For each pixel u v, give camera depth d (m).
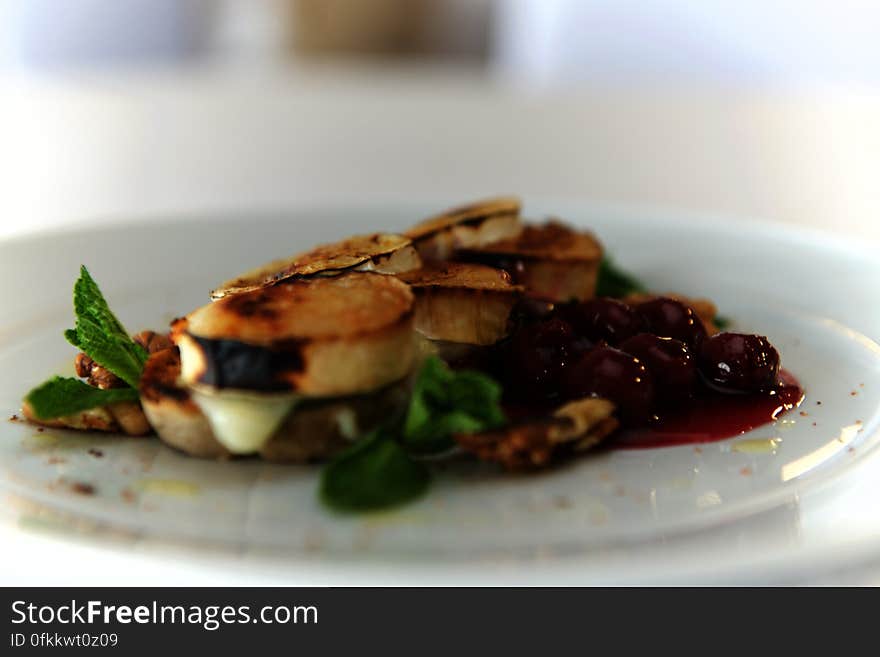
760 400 0.28
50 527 0.22
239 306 0.25
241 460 0.25
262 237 0.39
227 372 0.24
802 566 0.20
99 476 0.24
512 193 0.53
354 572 0.20
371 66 0.94
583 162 0.58
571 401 0.27
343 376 0.24
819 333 0.32
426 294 0.28
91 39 0.92
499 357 0.29
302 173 0.56
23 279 0.34
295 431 0.24
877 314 0.33
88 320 0.26
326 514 0.23
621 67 0.92
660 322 0.30
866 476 0.24
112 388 0.27
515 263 0.33
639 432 0.26
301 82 0.81
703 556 0.21
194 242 0.38
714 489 0.24
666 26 0.90
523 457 0.24
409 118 0.68
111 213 0.49
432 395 0.24
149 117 0.66
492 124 0.67
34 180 0.53
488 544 0.22
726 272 0.37
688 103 0.71
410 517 0.23
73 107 0.67
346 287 0.26
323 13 0.94
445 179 0.56
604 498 0.23
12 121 0.64
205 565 0.21
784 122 0.66
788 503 0.23
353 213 0.41
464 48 0.97
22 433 0.26
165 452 0.25
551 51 0.93
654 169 0.57
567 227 0.37
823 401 0.28
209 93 0.73
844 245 0.37
